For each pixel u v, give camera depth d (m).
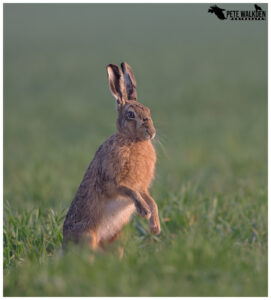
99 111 79.81
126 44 136.62
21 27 160.25
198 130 63.69
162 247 21.03
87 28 158.50
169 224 23.98
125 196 20.83
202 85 95.44
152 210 21.14
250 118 71.94
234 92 90.44
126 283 15.63
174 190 29.47
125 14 179.38
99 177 21.30
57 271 16.73
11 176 41.25
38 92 95.31
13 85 100.38
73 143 57.50
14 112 80.44
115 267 16.69
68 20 171.12
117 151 21.00
